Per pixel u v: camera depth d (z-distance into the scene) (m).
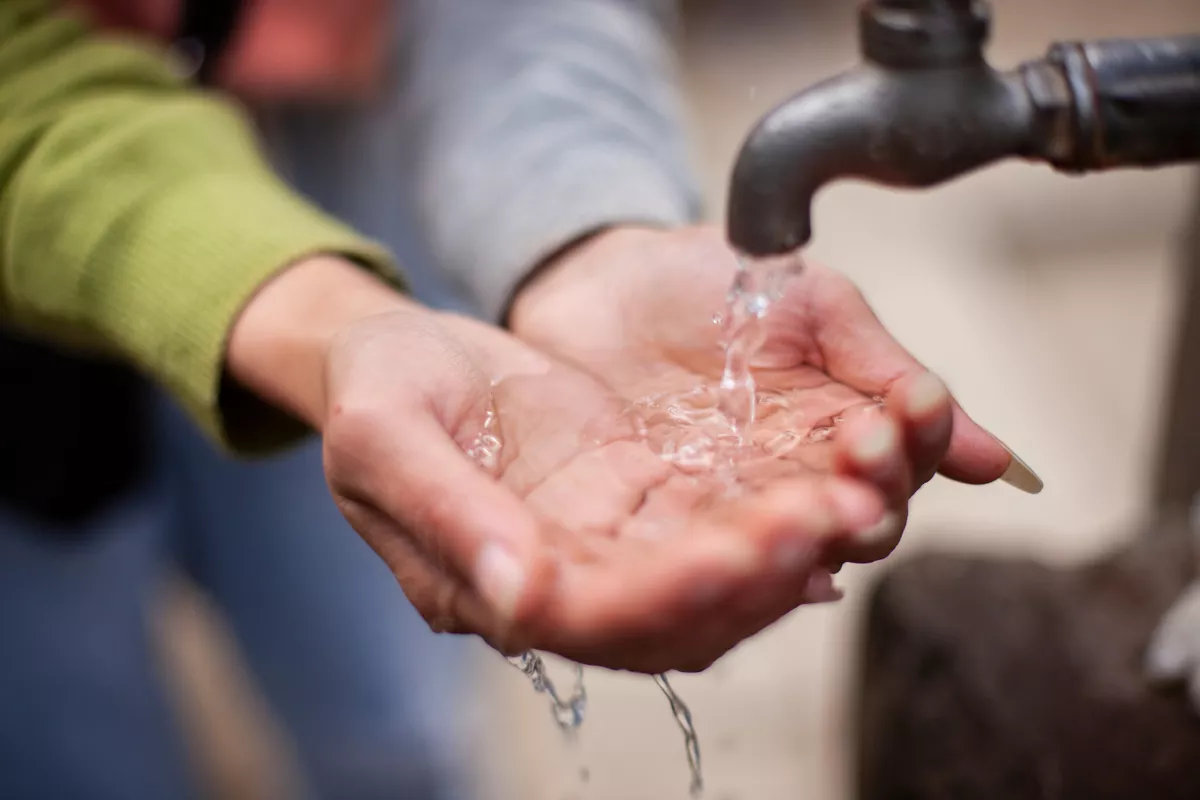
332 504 0.77
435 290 0.83
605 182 0.60
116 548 0.75
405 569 0.48
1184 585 0.64
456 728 0.84
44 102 0.59
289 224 0.56
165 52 0.69
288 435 0.56
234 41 0.70
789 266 0.49
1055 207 1.58
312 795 0.86
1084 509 1.10
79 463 0.71
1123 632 0.62
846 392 0.51
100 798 0.77
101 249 0.56
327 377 0.49
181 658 1.09
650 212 0.59
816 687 0.97
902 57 0.47
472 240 0.61
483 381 0.51
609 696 0.98
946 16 0.47
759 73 1.91
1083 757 0.60
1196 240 0.73
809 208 0.48
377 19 0.73
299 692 0.82
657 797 0.88
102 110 0.59
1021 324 1.37
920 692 0.65
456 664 0.86
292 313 0.54
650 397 0.53
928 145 0.48
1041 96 0.47
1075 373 1.29
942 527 1.09
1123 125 0.47
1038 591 0.65
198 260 0.55
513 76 0.65
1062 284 1.43
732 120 1.77
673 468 0.49
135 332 0.56
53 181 0.57
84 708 0.76
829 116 0.48
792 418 0.51
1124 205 1.58
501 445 0.50
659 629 0.43
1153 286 1.40
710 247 0.55
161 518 0.78
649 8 0.73
